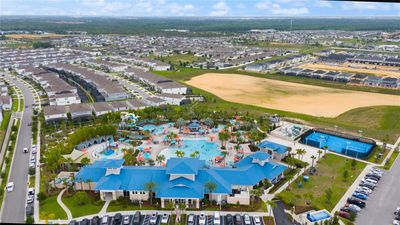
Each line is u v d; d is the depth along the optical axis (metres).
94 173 116.25
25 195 111.38
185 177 110.31
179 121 178.25
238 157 141.88
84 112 194.25
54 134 167.88
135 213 100.25
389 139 165.00
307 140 159.62
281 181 121.38
